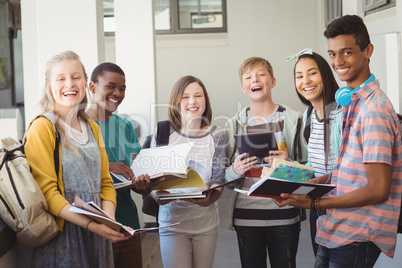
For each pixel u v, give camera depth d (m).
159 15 8.82
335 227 2.10
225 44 8.82
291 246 2.66
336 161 2.15
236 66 8.84
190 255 2.60
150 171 2.43
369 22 4.87
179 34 8.82
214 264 3.92
